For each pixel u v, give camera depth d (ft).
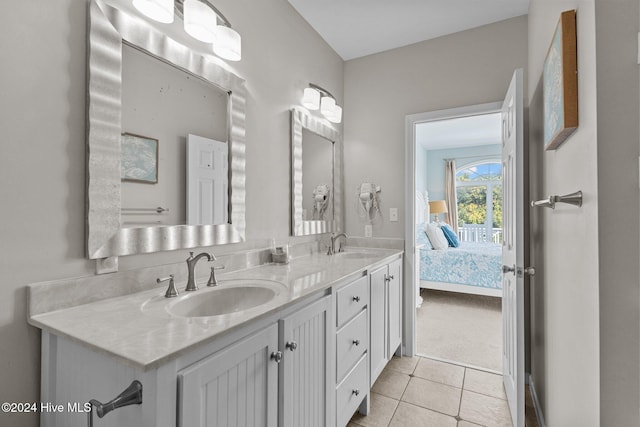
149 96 4.08
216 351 2.82
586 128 3.11
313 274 5.19
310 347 4.21
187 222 4.55
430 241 14.38
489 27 7.66
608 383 2.69
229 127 5.29
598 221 2.75
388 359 7.27
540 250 5.84
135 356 2.27
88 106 3.41
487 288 12.41
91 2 3.43
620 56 2.66
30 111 3.02
